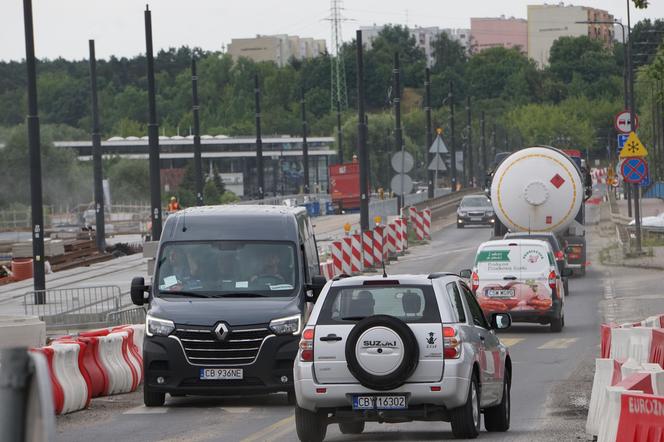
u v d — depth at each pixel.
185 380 36.69
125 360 42.47
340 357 26.47
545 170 87.50
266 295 38.16
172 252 39.31
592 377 41.66
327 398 26.42
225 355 36.62
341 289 27.25
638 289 81.38
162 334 36.88
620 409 23.20
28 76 84.94
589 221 153.75
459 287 29.08
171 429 31.56
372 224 154.50
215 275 38.66
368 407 26.41
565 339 56.25
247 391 36.97
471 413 27.16
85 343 38.75
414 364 26.17
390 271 100.50
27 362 8.05
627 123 115.56
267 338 36.69
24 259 118.06
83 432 31.39
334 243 92.69
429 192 192.62
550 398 36.53
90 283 98.38
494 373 29.39
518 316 59.22
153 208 107.94
